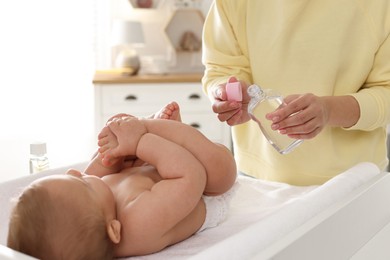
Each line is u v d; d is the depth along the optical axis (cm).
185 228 96
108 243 84
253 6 132
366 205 98
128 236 88
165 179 95
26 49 313
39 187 79
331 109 109
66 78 325
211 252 74
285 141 118
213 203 104
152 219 87
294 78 129
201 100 300
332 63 125
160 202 89
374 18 121
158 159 96
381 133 135
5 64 311
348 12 122
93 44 330
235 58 137
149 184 95
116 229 85
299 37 126
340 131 130
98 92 290
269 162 137
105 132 102
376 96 117
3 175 321
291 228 84
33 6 310
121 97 292
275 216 86
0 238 96
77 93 329
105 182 98
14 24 308
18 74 315
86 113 334
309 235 78
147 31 351
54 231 77
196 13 346
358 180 104
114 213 89
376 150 136
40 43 315
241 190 126
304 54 127
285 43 128
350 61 126
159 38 353
